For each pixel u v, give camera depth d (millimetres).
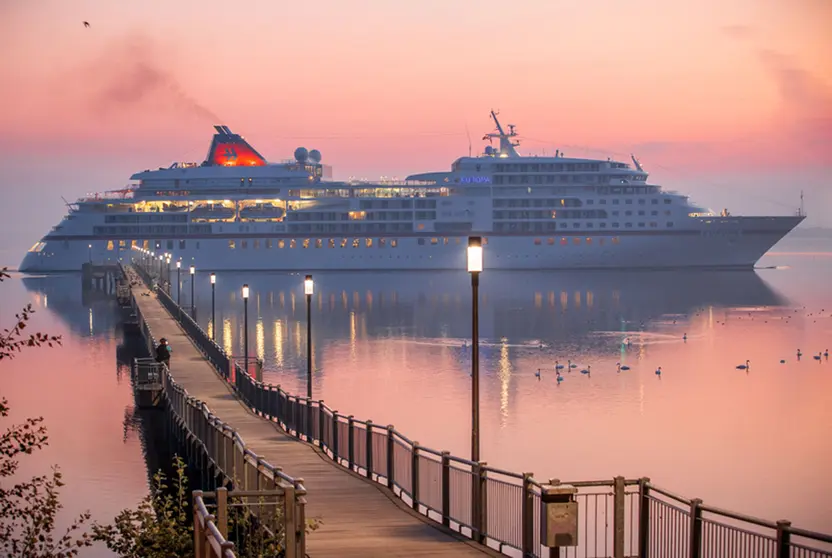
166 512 21703
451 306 137625
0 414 19625
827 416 59469
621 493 19266
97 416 56562
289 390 68812
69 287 186250
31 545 21172
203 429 36719
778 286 185375
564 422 57188
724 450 50094
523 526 20453
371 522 23562
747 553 18719
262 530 18484
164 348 56125
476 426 25516
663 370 78625
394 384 71375
